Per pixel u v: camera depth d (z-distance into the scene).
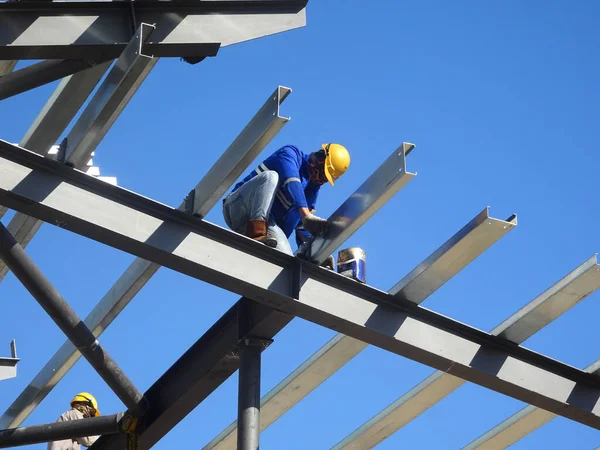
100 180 7.83
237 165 7.68
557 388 9.56
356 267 8.85
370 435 10.81
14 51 7.68
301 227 10.32
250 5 8.42
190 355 9.87
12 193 7.54
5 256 8.62
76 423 10.17
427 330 9.02
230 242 8.34
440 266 8.43
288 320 8.90
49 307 8.97
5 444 10.15
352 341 9.62
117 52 8.00
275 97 7.44
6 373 11.00
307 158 9.94
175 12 8.20
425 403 10.38
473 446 11.02
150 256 8.04
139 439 10.25
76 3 7.91
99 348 9.44
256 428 8.74
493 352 9.34
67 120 8.53
